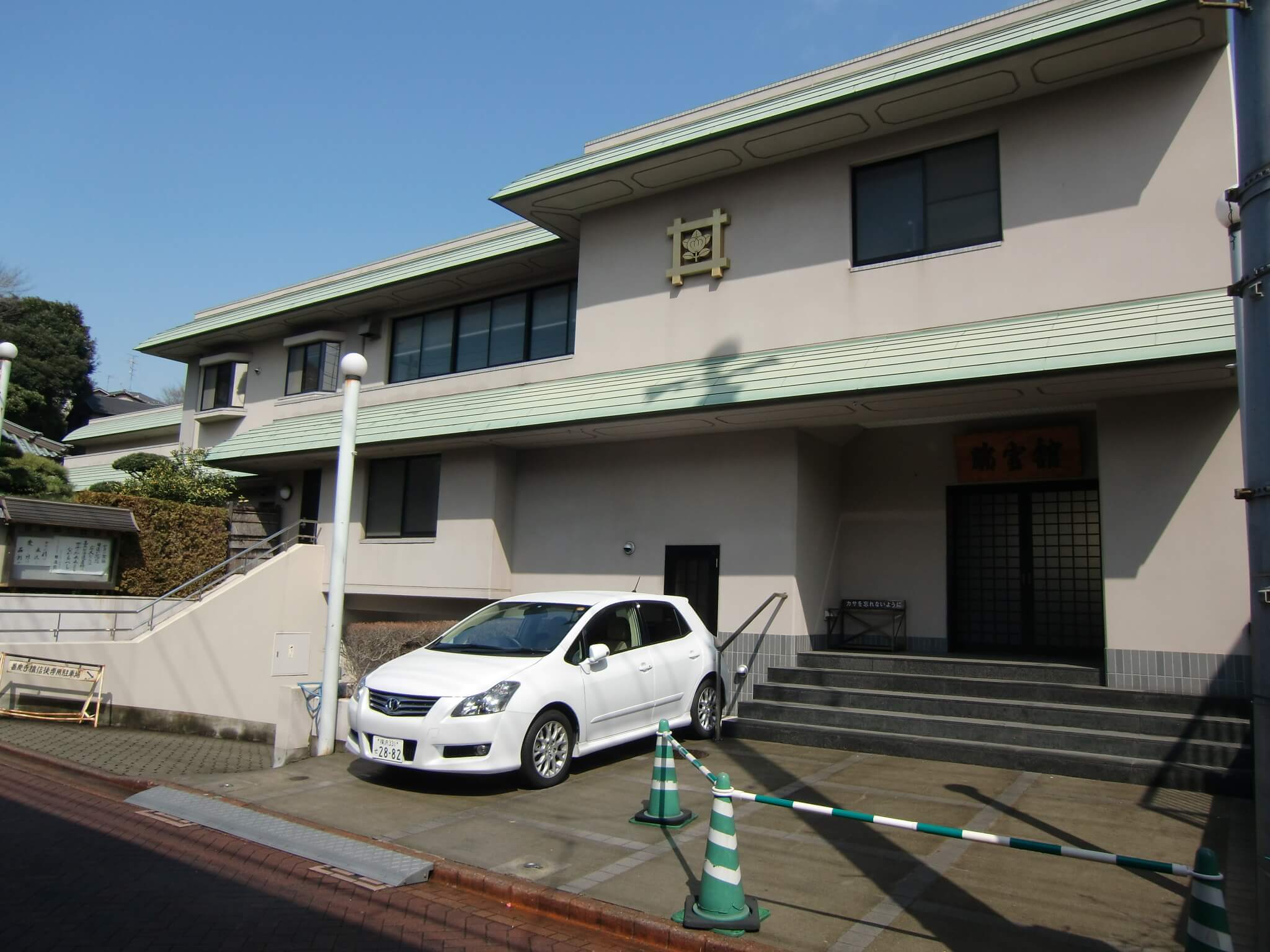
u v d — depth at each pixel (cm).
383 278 1695
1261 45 363
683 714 983
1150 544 935
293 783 853
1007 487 1186
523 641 900
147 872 625
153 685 1431
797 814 735
